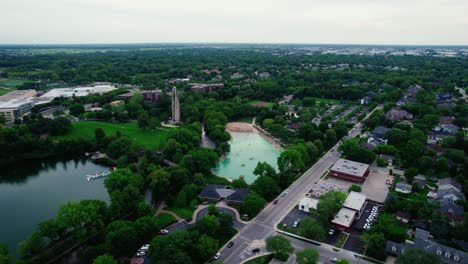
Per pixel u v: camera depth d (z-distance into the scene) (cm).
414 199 19650
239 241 16375
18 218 19738
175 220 18000
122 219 18312
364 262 14875
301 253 13788
